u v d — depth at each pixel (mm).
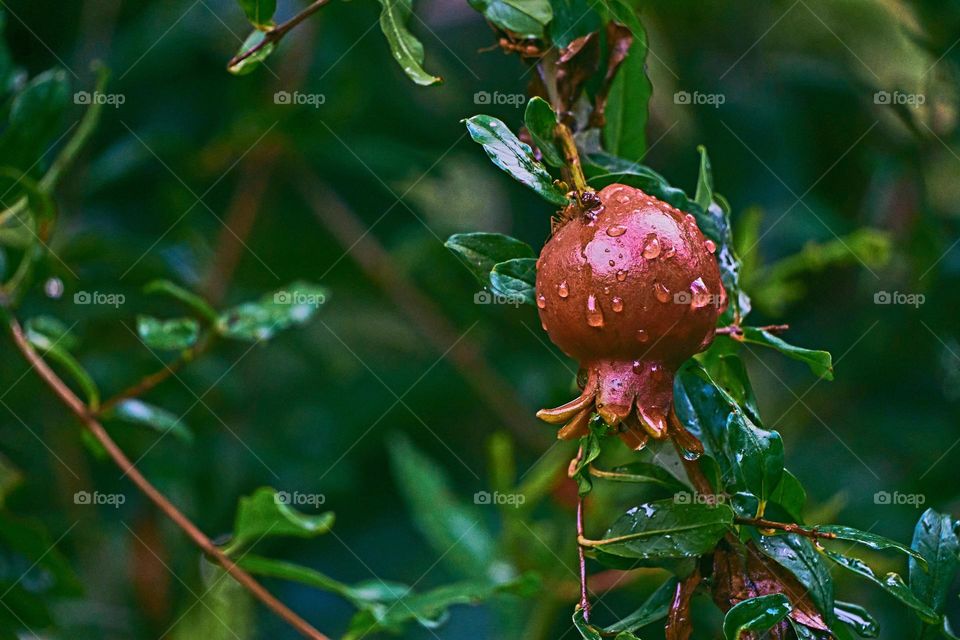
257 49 858
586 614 809
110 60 1393
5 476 1111
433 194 1520
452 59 1452
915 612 829
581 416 798
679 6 1240
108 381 1311
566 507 1139
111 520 1348
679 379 841
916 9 1089
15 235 1044
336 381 1523
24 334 1015
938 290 1144
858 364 1285
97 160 1351
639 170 853
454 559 1203
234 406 1399
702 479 823
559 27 850
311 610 1435
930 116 1115
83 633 1267
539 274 805
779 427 1311
